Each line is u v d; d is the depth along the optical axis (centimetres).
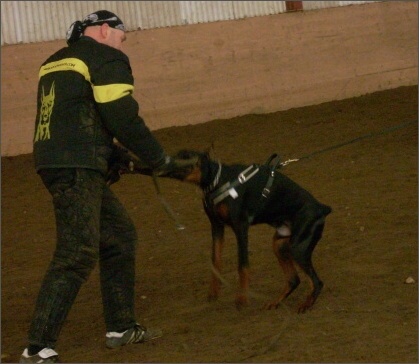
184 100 1631
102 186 508
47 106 504
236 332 552
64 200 493
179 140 1485
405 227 828
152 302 661
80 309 665
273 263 752
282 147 1362
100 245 537
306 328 546
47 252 891
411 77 1855
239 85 1683
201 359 493
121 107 482
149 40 1605
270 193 605
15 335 602
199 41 1650
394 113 1555
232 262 770
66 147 491
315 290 602
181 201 1073
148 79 1598
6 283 773
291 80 1730
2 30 1552
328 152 1282
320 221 618
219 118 1667
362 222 866
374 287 641
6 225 1033
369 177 1088
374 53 1816
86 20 533
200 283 708
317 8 1809
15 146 1485
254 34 1700
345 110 1636
